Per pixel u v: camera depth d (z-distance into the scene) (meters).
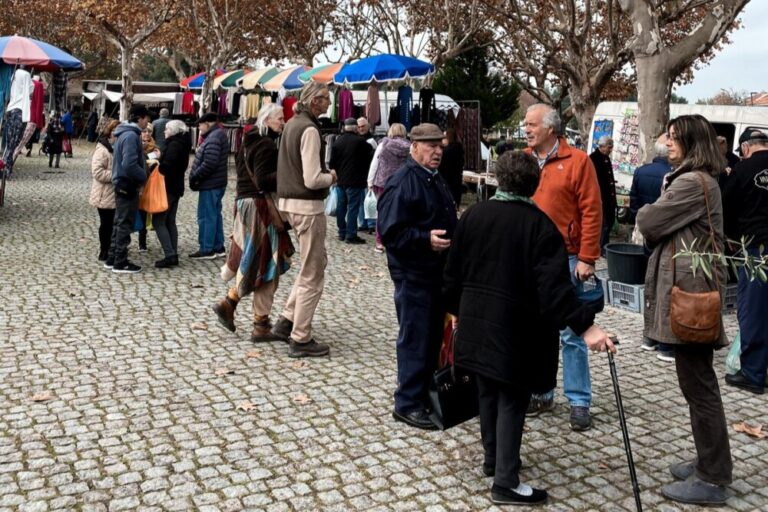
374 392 5.14
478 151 16.09
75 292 7.62
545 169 4.62
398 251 4.44
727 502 3.75
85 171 20.83
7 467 3.89
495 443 3.86
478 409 4.15
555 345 3.62
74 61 13.50
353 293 8.16
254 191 5.98
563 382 5.05
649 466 4.13
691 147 3.83
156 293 7.76
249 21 30.19
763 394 5.36
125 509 3.51
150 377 5.30
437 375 4.09
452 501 3.67
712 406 3.72
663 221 3.74
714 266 3.71
